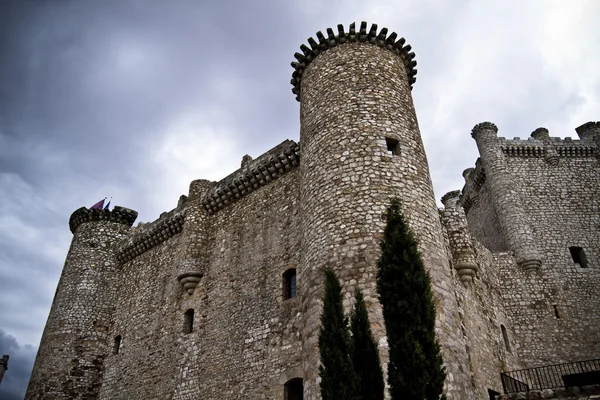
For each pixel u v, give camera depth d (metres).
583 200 30.73
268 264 21.03
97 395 27.61
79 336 29.77
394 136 17.81
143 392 23.66
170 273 27.30
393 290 11.26
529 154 32.88
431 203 17.00
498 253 28.11
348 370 10.30
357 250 14.95
